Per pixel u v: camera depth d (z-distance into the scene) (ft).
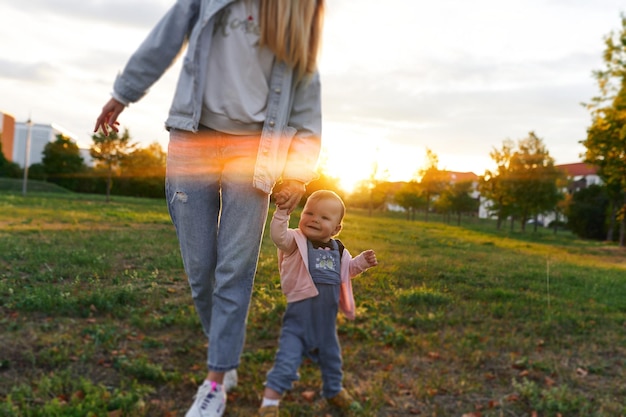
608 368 13.14
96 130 8.63
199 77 8.16
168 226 47.03
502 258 41.06
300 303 9.37
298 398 10.02
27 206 66.95
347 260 10.02
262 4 8.09
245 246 8.58
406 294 19.60
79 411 8.46
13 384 9.65
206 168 8.65
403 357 12.46
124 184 182.29
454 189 164.55
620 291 27.07
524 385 11.37
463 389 11.00
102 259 23.65
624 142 79.87
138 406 8.95
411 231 76.59
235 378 10.00
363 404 9.92
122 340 12.44
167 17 8.30
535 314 18.39
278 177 8.59
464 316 17.29
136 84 8.32
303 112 8.88
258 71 8.25
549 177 127.95
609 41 76.64
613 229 127.54
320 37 8.68
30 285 17.37
